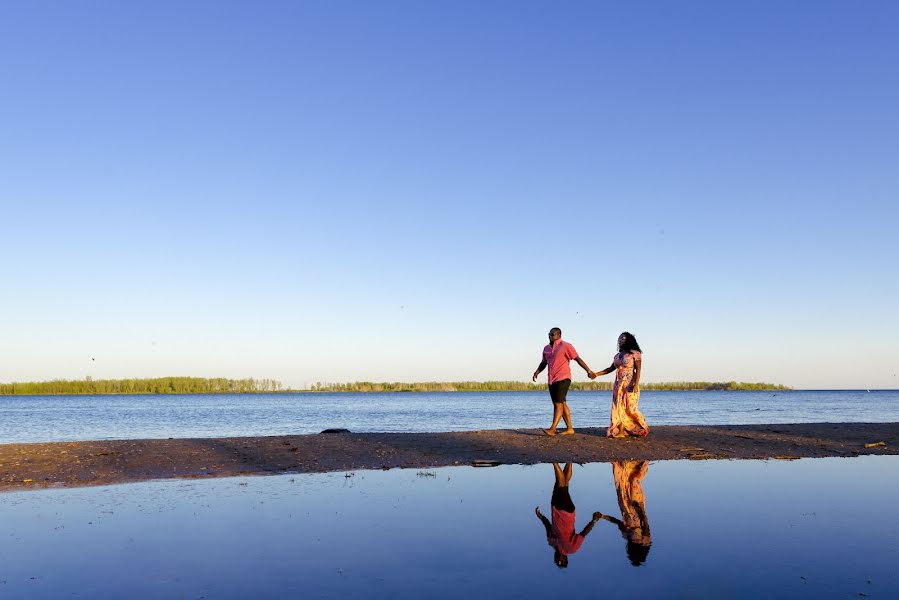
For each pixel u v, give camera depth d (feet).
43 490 24.34
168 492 23.85
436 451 35.29
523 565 14.23
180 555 15.24
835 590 12.49
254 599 12.02
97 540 16.71
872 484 25.54
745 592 12.35
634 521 18.84
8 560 14.84
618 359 42.34
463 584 12.89
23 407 224.33
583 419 105.70
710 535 17.03
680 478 27.14
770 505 21.07
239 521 18.89
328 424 104.37
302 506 21.09
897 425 52.95
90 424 107.76
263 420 120.88
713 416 126.41
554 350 43.34
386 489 24.38
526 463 31.91
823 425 52.85
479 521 18.80
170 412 172.35
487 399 372.79
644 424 41.93
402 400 352.90
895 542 16.30
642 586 12.70
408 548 15.78
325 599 12.00
